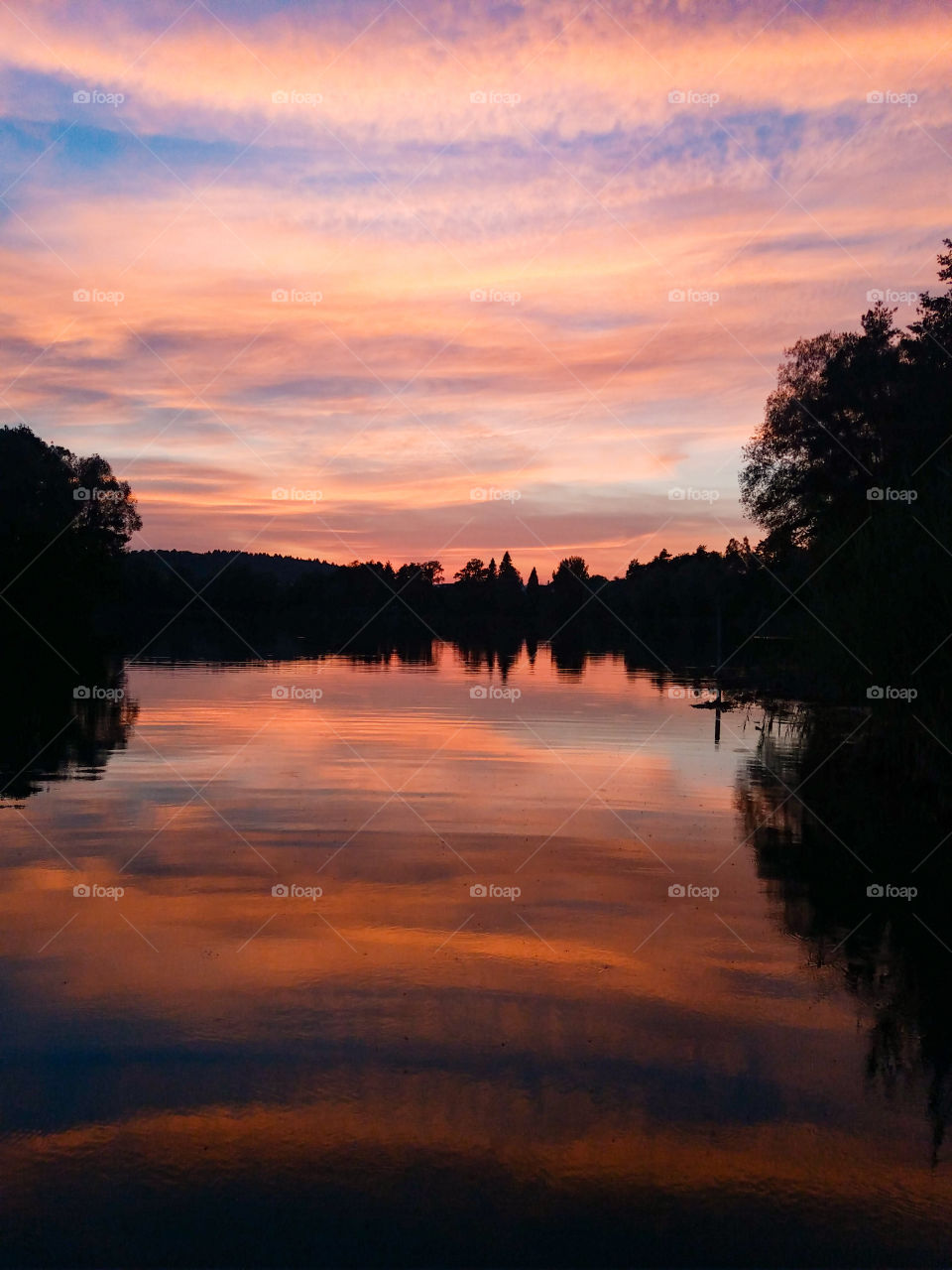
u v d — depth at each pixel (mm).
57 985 7328
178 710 25266
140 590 97438
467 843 11664
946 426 30812
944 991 7461
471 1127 5523
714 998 7289
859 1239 4680
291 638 72688
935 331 33875
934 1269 4488
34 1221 4715
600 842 11844
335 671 40750
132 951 8062
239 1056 6277
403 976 7605
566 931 8695
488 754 18531
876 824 13180
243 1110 5652
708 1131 5523
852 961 8070
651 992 7387
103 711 24797
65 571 46875
